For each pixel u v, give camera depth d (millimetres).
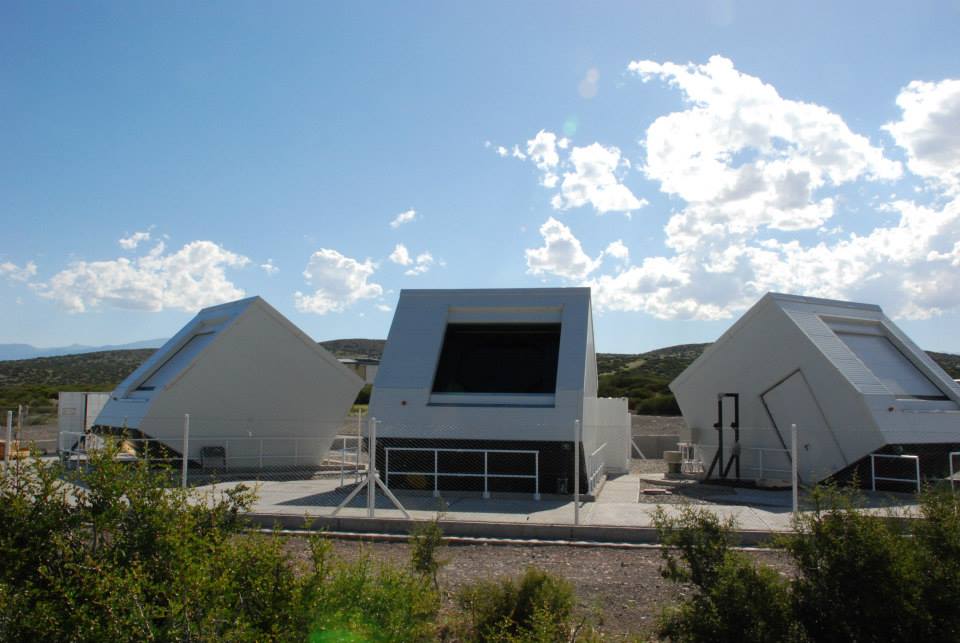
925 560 5352
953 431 16531
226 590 4617
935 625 5094
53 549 5137
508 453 14953
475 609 6523
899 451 15430
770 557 9641
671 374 70188
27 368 81875
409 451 15242
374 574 6598
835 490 6039
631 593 8203
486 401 15289
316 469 19250
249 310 18453
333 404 19812
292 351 19125
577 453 11148
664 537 6367
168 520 5387
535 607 5984
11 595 4668
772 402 17656
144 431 17016
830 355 16500
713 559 6031
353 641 4824
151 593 4742
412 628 5484
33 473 5688
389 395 15344
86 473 5695
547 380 15906
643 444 25891
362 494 14391
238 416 18312
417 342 16031
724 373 18609
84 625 4367
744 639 5105
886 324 19031
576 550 10359
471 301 16406
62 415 21609
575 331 15539
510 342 16781
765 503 14266
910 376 17828
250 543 5262
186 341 20328
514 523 11109
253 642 4430
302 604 4836
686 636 5395
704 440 19328
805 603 5332
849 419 15922
